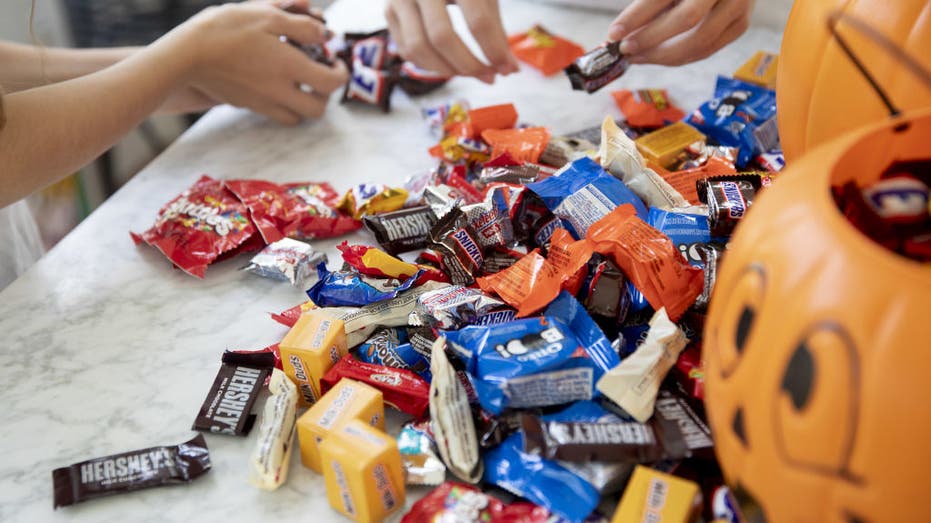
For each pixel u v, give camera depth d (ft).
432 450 1.99
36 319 2.47
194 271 2.57
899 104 1.95
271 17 3.14
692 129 2.82
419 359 2.20
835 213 1.48
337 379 2.14
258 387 2.19
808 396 1.46
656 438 1.90
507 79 3.44
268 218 2.70
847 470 1.45
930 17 1.91
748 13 3.01
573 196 2.39
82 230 2.80
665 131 2.81
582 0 3.79
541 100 3.29
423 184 2.78
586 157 2.51
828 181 1.53
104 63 3.12
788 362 1.48
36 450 2.11
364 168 3.02
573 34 3.63
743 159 2.77
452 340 2.09
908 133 1.58
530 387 1.98
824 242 1.47
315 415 2.00
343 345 2.22
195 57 2.93
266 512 1.95
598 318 2.23
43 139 2.48
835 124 2.07
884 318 1.40
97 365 2.32
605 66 2.86
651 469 1.87
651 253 2.16
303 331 2.18
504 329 2.06
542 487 1.87
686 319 2.19
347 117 3.33
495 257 2.43
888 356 1.39
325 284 2.39
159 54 2.84
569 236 2.31
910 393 1.38
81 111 2.57
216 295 2.53
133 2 4.50
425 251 2.51
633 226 2.22
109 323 2.44
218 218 2.69
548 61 3.44
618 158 2.50
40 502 2.00
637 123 3.05
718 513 1.81
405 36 3.20
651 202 2.47
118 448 2.10
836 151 1.56
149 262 2.67
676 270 2.16
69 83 2.62
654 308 2.14
